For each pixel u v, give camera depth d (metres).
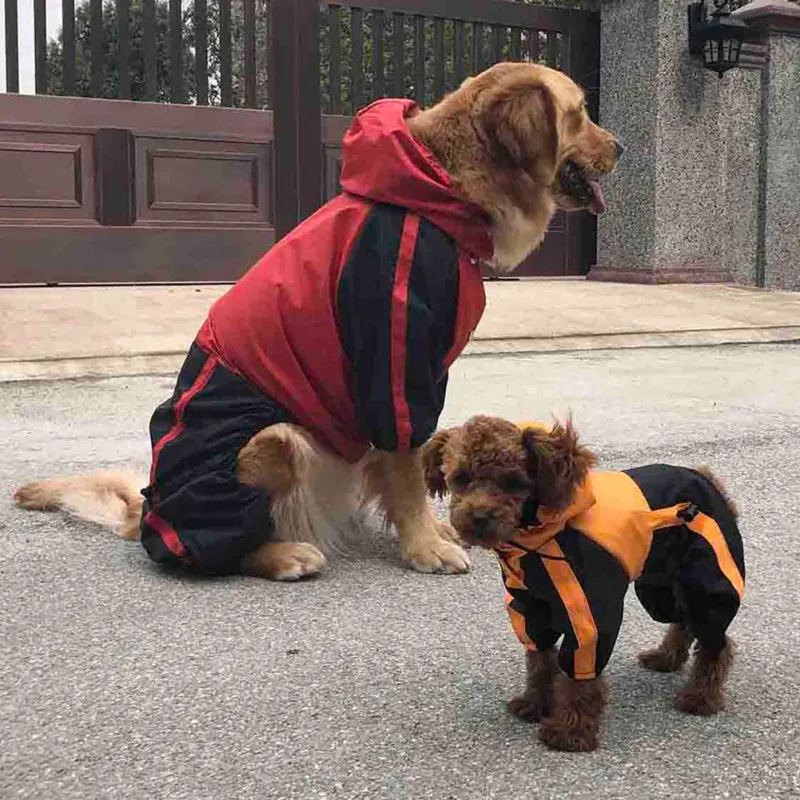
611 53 5.09
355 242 1.50
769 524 1.71
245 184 4.46
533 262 5.21
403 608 1.36
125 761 0.94
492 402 2.69
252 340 1.54
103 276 4.23
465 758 0.95
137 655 1.19
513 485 0.95
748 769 0.94
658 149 4.93
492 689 1.10
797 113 5.39
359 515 1.73
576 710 0.97
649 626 1.28
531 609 1.00
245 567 1.52
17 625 1.28
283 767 0.93
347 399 1.55
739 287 5.03
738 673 1.14
